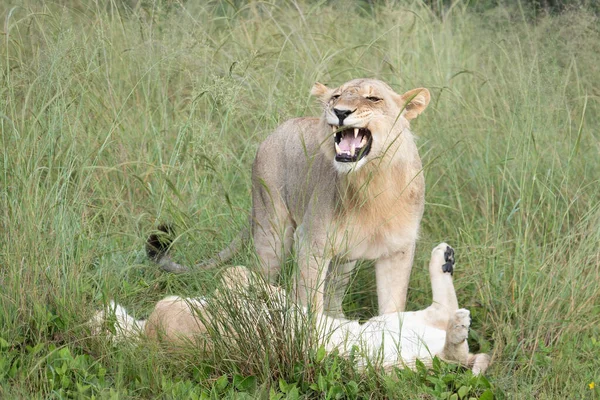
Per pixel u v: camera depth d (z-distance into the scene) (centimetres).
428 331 938
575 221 1190
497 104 1394
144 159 1266
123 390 806
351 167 930
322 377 841
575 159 1274
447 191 1293
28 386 815
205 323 882
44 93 1180
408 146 982
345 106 921
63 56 1188
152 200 1198
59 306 935
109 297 970
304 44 1500
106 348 889
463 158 1325
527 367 909
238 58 1485
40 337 893
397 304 1023
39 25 1293
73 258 985
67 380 823
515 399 838
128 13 1523
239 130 1364
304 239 996
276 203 1088
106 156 1282
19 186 1020
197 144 1185
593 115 1475
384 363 898
